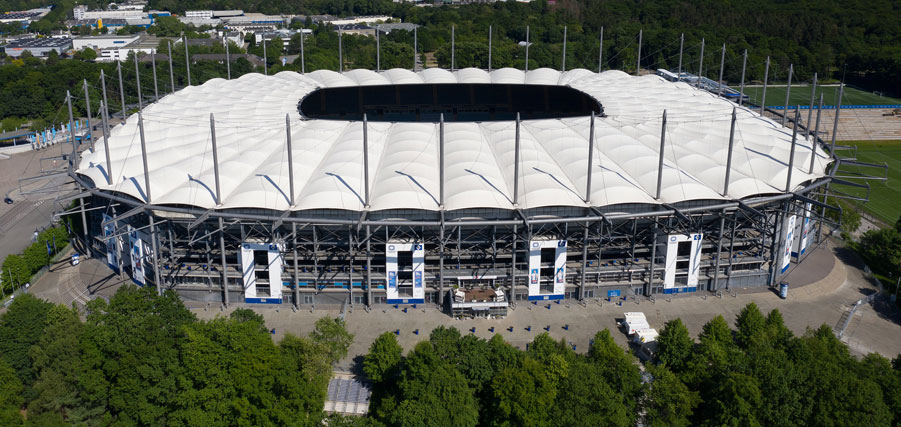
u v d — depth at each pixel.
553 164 124.38
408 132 136.25
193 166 122.75
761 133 142.12
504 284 115.31
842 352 90.62
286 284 115.00
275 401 82.62
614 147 129.62
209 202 111.94
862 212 171.88
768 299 117.69
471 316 110.31
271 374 82.81
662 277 118.19
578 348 101.81
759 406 78.25
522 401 79.06
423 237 113.38
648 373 88.88
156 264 112.75
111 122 189.75
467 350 87.50
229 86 178.62
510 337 104.81
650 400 81.31
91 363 84.38
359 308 113.06
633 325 105.06
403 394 84.50
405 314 111.44
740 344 97.06
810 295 119.12
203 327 88.25
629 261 118.38
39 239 130.50
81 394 82.19
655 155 126.62
